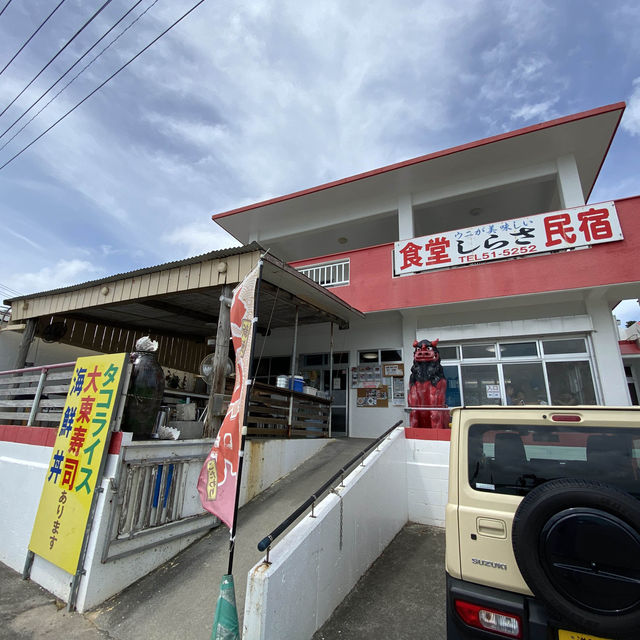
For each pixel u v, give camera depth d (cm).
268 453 616
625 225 739
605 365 769
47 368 560
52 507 439
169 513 452
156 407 486
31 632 338
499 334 873
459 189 1005
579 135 849
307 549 325
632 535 200
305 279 646
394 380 988
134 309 789
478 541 251
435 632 328
